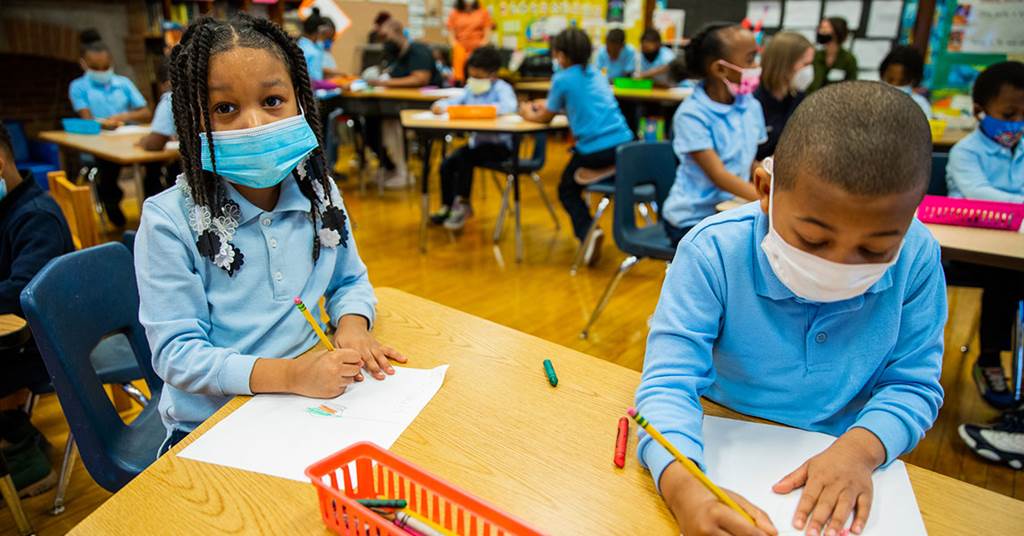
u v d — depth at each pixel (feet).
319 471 2.08
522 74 23.30
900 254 2.49
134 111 13.94
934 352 2.58
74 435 3.34
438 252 11.89
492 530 2.00
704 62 7.20
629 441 2.50
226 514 2.11
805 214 2.07
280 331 3.29
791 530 2.03
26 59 15.61
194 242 3.10
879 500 2.16
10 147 5.02
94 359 4.94
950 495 2.19
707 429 2.58
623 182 7.68
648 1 20.94
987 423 6.43
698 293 2.61
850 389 2.58
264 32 3.25
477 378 2.96
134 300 4.10
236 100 2.99
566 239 12.82
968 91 15.84
